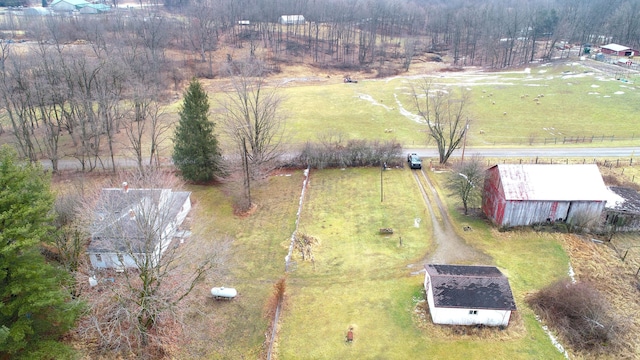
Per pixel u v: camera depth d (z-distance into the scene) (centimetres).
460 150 6819
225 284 3997
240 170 5472
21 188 2909
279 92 10212
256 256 4397
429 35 16988
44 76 7025
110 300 3353
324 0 17700
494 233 4662
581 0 19412
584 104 8975
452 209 5169
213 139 5728
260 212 5197
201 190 5688
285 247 4531
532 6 18862
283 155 6438
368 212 5147
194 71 11769
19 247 2745
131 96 7169
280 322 3556
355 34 16012
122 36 11950
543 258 4253
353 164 6394
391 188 5697
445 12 17225
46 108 7588
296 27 15325
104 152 6844
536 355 3209
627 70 11169
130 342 3288
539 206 4584
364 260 4297
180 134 5669
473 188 4941
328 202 5403
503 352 3231
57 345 2967
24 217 2820
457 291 3488
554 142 7131
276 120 7350
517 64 12975
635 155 6319
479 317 3438
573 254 4297
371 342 3344
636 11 14312
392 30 16650
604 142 6969
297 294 3862
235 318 3619
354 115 8681
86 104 6500
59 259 3819
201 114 5553
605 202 4531
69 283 3306
